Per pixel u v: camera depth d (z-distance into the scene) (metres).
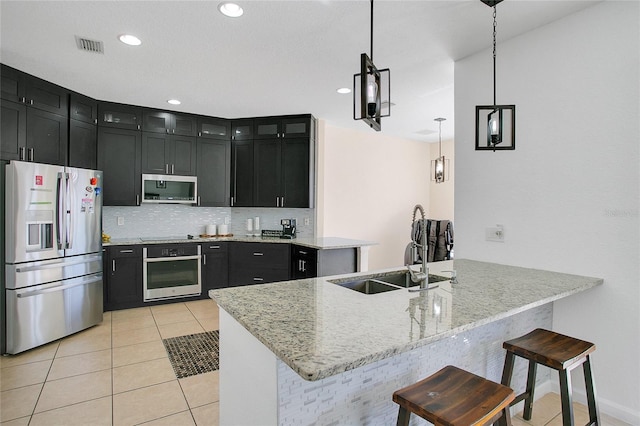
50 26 2.45
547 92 2.41
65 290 3.34
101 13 2.29
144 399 2.32
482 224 2.79
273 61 3.03
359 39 2.64
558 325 2.43
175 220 5.00
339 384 1.44
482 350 2.05
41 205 3.15
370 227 6.20
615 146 2.11
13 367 2.76
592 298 2.23
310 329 1.25
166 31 2.52
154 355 2.99
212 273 4.75
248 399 1.47
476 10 2.25
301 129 4.76
